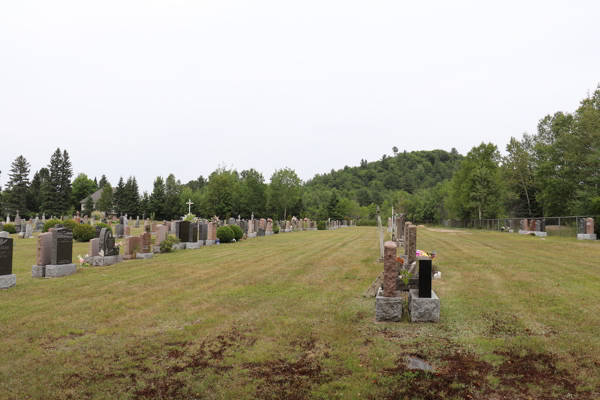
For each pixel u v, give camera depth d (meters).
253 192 77.00
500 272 13.30
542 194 48.03
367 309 9.12
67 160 88.69
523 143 62.34
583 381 5.09
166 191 92.94
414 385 5.16
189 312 9.05
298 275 14.02
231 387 5.27
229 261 17.88
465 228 62.75
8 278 11.64
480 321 7.82
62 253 13.98
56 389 5.27
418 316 7.96
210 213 79.44
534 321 7.64
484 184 57.59
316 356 6.30
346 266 16.06
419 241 29.06
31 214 79.31
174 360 6.23
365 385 5.20
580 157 40.00
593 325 7.27
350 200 107.56
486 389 4.99
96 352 6.61
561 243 24.83
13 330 7.72
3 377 5.64
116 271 14.91
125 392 5.18
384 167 190.12
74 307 9.47
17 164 83.00
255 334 7.46
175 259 18.64
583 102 42.75
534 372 5.43
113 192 95.25
